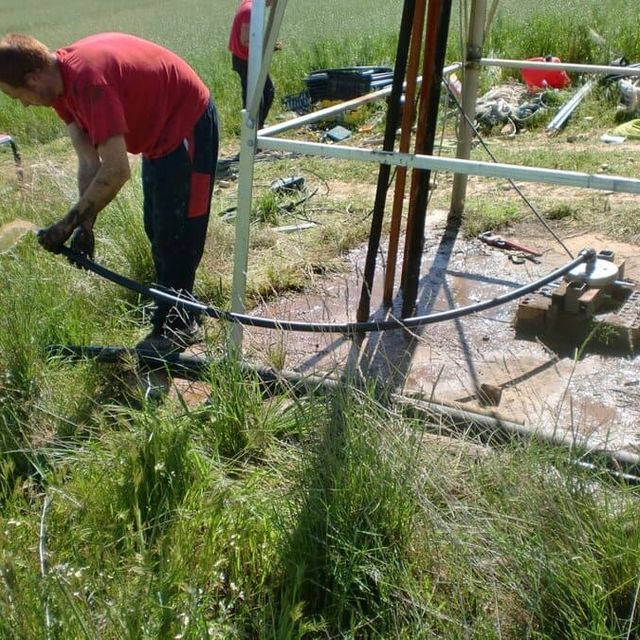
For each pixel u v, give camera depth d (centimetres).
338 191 709
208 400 370
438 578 254
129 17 2577
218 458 324
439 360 421
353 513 267
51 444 341
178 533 270
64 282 473
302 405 322
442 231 588
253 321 385
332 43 1234
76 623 221
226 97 1066
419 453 281
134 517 287
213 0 3153
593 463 285
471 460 291
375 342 441
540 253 543
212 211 609
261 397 356
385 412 304
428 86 407
